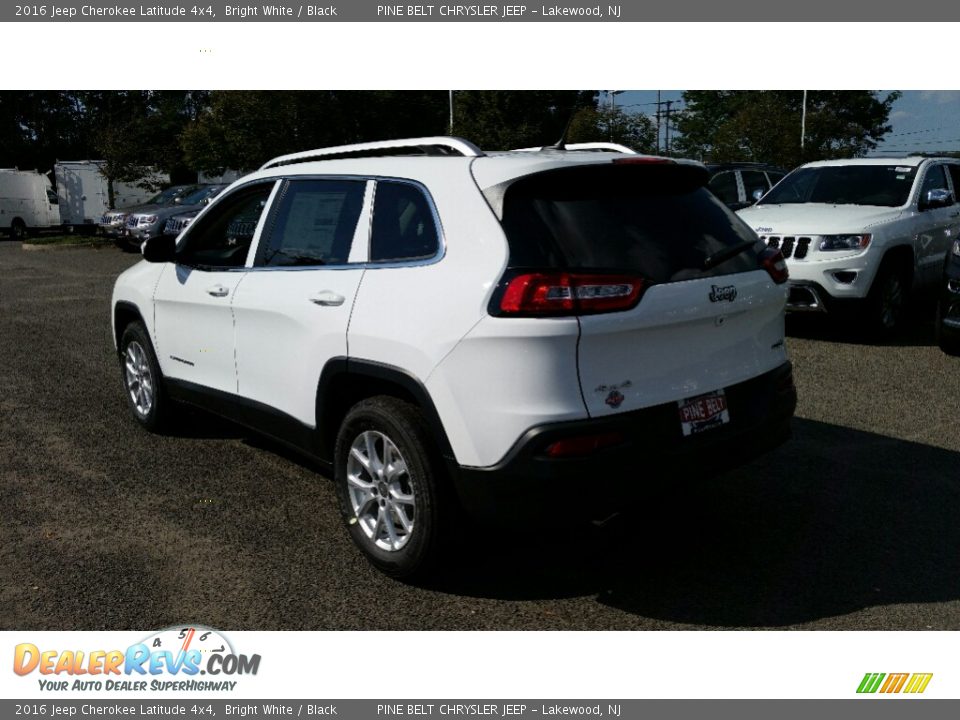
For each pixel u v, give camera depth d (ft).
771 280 12.83
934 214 30.32
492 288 10.89
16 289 46.65
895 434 18.72
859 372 24.11
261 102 72.95
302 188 14.70
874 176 31.37
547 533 14.06
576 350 10.66
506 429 10.82
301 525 14.49
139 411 19.58
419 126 84.53
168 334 17.75
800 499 15.25
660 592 12.23
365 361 12.41
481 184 11.54
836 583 12.37
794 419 19.83
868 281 26.94
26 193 103.45
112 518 14.71
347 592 12.32
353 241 13.23
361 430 12.80
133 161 92.94
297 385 13.97
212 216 16.81
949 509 14.79
